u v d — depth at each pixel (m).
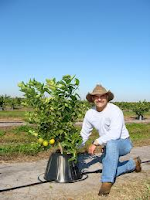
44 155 4.93
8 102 25.00
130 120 18.11
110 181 2.88
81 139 3.27
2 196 2.83
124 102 28.14
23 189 3.04
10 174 3.64
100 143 3.02
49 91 3.30
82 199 2.74
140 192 2.93
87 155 4.87
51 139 3.33
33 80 3.29
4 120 14.73
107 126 3.18
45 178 3.34
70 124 3.34
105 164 2.95
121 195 2.84
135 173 3.68
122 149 3.16
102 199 2.74
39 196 2.84
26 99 3.33
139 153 5.20
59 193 2.92
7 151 5.11
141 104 18.97
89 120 3.30
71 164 3.32
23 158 4.66
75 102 3.33
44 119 3.25
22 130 8.73
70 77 3.21
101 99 3.12
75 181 3.29
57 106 3.26
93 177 3.52
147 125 12.72
